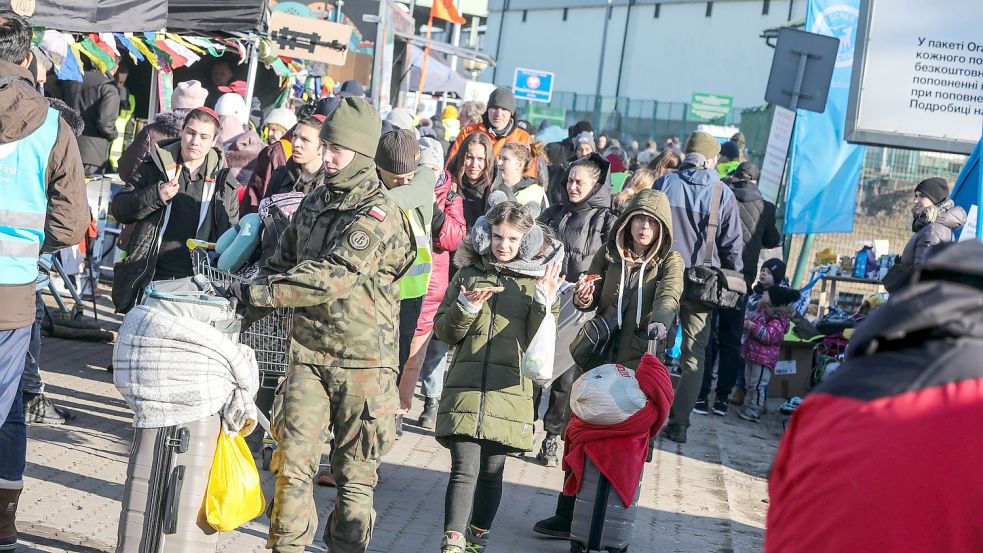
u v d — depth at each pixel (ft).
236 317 14.51
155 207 23.25
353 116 15.10
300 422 14.94
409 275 22.67
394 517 20.68
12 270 14.64
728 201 29.50
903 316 6.89
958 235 27.84
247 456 14.48
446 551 17.02
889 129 32.53
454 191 26.76
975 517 6.29
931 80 32.32
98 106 38.01
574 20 209.05
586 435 18.31
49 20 26.05
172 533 13.92
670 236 19.53
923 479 6.36
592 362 19.84
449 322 17.39
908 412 6.57
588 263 25.46
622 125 165.07
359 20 52.24
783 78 39.34
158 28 28.25
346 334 15.02
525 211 17.70
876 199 66.28
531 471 25.79
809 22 48.88
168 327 13.85
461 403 17.28
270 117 32.99
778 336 36.50
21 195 14.57
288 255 15.80
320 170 22.95
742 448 31.76
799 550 6.64
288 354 15.28
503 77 225.56
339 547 15.49
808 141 49.75
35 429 22.81
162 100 39.81
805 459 6.80
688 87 185.06
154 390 13.85
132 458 14.07
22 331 15.01
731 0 178.91
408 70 66.39
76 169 15.07
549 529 20.63
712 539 21.67
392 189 21.84
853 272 45.39
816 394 7.09
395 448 25.95
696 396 29.99
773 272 37.40
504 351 17.53
